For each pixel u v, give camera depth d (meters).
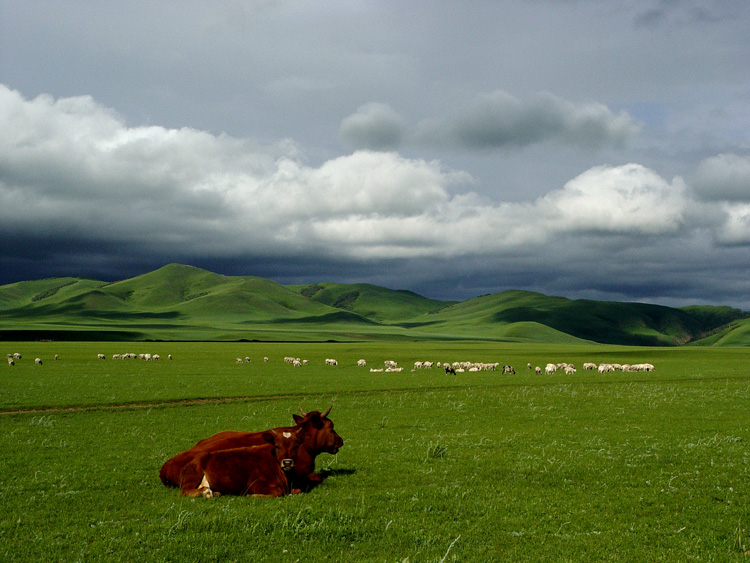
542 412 30.44
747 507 11.91
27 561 8.95
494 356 125.06
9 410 31.08
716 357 112.00
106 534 10.12
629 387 48.25
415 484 14.16
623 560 9.03
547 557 9.12
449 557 9.08
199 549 9.27
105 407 32.97
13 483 14.29
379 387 47.62
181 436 22.33
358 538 9.92
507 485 14.02
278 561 8.89
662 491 13.21
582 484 14.02
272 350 143.50
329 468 16.11
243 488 12.53
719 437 21.08
